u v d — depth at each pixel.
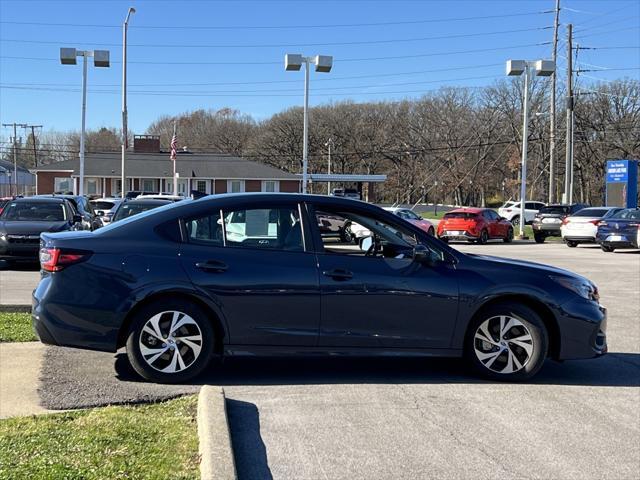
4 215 15.19
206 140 98.75
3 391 5.11
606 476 3.88
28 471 3.43
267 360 6.48
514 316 5.76
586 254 21.97
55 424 4.24
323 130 90.25
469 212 28.84
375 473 3.84
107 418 4.36
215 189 54.91
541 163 74.75
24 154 112.06
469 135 82.06
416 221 30.33
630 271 16.11
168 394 5.09
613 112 68.38
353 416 4.82
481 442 4.37
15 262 15.41
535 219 30.88
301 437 4.38
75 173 51.97
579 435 4.55
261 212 5.67
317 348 5.54
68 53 24.44
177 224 5.56
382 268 5.62
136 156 55.44
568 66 35.62
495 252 23.05
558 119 67.12
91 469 3.49
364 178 48.69
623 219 22.34
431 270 5.71
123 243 5.44
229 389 5.45
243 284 5.41
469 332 5.79
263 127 96.44
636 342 7.82
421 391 5.51
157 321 5.38
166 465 3.60
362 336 5.57
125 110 34.16
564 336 5.81
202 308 5.44
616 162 36.88
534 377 6.05
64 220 15.12
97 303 5.30
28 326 7.43
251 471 3.83
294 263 5.52
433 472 3.87
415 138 86.25
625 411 5.11
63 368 5.82
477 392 5.52
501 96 78.62
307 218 5.69
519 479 3.81
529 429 4.64
